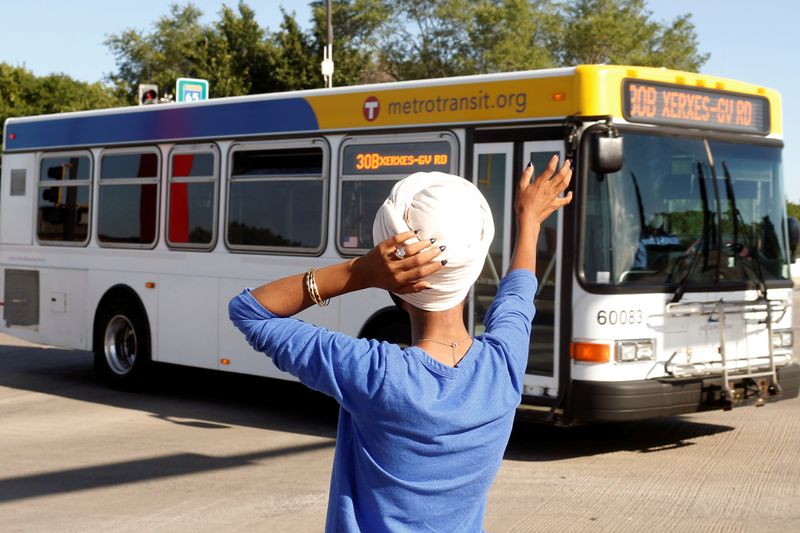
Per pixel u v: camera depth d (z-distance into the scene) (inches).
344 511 81.4
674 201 325.7
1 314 519.5
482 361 82.5
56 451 335.3
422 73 2564.0
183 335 431.5
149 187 448.1
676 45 2667.3
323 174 383.2
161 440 354.6
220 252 417.4
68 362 571.2
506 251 330.3
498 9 2506.2
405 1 2527.1
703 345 325.7
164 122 442.9
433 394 79.8
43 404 430.6
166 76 2000.5
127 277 456.4
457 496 80.6
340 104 378.9
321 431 373.4
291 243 393.4
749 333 337.4
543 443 348.2
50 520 252.5
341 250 375.9
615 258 311.0
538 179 95.2
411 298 82.2
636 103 319.3
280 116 399.5
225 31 1515.7
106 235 466.9
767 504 261.1
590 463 313.7
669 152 327.0
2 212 520.4
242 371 407.5
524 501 265.3
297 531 241.4
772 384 339.6
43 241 498.6
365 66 1550.2
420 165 354.0
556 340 315.0
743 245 342.0
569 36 2603.3
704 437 353.7
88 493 280.1
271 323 83.0
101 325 469.1
